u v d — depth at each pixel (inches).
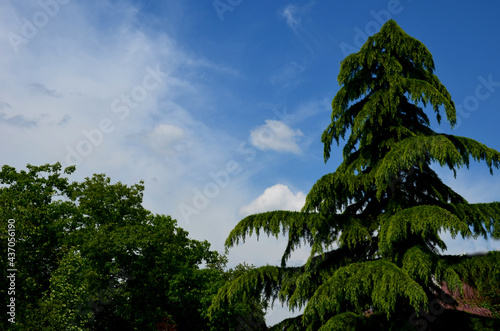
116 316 1035.3
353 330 343.9
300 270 421.7
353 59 447.5
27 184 1047.0
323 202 400.2
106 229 1006.4
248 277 412.5
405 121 449.4
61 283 724.0
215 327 1105.4
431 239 400.5
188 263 1254.9
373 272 329.7
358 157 439.8
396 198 403.5
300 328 422.6
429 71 456.8
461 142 397.7
